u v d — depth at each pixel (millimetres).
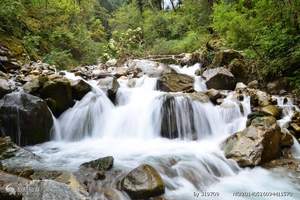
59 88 7422
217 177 5379
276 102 8352
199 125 7660
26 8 14312
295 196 4777
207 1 22469
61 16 17172
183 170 5258
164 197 4477
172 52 20719
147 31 25094
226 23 13039
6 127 6422
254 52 10734
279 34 9516
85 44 18984
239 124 7570
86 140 7391
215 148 6555
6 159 5195
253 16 12273
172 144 6996
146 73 11383
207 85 9891
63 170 4910
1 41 10852
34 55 12320
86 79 9844
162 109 7617
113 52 20625
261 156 5867
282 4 9656
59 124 7371
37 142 6805
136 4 31312
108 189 4426
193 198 4574
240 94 8625
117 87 8836
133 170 4633
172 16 26156
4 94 6867
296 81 9305
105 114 7887
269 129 6227
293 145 6715
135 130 7656
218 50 12547
